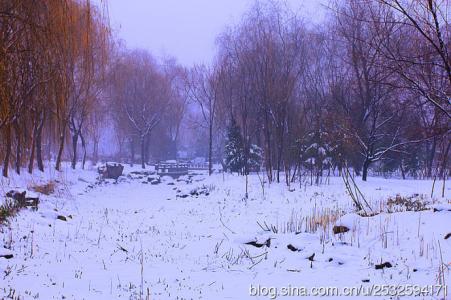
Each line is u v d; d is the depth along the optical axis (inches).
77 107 1196.5
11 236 405.4
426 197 679.7
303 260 389.1
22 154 804.6
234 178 1115.3
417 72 294.0
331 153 963.3
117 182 1328.7
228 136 1434.5
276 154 1288.1
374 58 358.0
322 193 816.9
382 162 1333.7
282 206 744.3
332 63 1167.0
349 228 467.8
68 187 1034.7
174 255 436.1
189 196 988.6
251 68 1181.7
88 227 555.5
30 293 269.7
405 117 924.6
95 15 502.3
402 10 271.9
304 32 1251.8
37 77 418.6
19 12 369.1
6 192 607.8
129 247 462.6
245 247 466.9
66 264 358.9
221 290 311.3
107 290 299.0
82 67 491.8
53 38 392.8
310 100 1205.1
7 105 372.5
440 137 379.2
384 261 357.1
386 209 583.5
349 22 784.3
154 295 294.2
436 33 269.4
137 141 2146.9
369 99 996.6
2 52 358.0
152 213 787.4
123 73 1451.8
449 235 383.9
